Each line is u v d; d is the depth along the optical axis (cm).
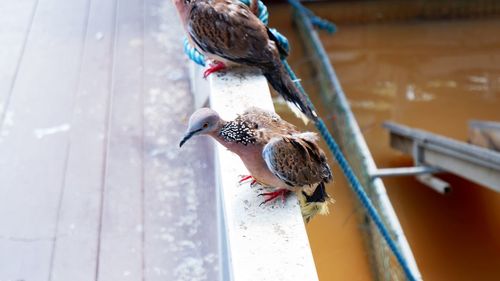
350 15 1116
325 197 255
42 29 486
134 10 512
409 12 1121
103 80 436
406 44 1104
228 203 242
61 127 395
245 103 296
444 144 665
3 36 476
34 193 348
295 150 234
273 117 251
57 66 447
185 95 426
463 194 787
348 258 639
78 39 476
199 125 236
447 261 711
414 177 814
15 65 446
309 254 220
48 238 323
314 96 903
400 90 1018
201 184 359
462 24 1127
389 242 458
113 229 330
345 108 758
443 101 997
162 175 364
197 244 324
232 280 219
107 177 361
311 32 945
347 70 1057
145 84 435
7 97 417
